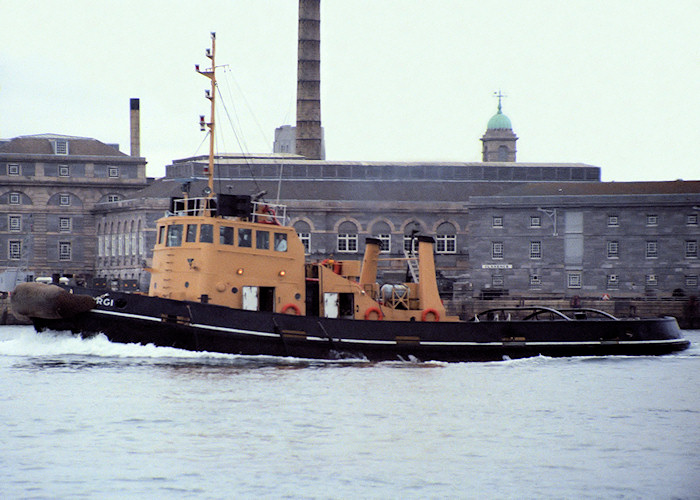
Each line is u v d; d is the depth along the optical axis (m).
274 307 165.75
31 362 155.25
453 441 106.81
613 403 129.88
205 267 160.62
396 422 115.56
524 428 113.69
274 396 129.62
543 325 175.50
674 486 91.62
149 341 159.88
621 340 180.25
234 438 106.62
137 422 113.50
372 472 94.81
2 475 92.88
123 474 93.31
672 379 151.88
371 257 182.25
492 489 90.44
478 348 170.00
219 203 161.25
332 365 159.38
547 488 90.81
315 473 94.25
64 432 108.62
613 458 100.69
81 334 161.75
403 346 166.25
